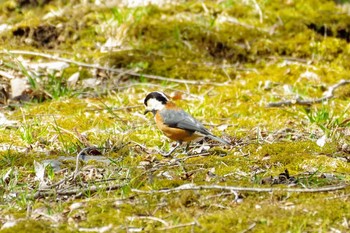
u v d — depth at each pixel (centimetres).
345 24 1712
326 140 1145
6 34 1672
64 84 1503
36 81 1488
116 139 1191
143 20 1688
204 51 1625
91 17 1712
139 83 1507
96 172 1021
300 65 1580
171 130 1130
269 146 1106
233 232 806
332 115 1280
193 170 1016
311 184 941
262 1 1784
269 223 819
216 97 1435
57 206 897
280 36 1677
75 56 1598
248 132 1238
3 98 1435
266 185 931
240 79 1538
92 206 886
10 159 1080
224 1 1780
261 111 1361
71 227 831
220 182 952
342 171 995
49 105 1381
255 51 1628
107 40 1664
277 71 1564
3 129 1245
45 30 1678
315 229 809
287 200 885
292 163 1030
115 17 1689
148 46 1630
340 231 807
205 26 1677
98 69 1542
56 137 1196
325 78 1534
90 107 1384
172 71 1555
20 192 952
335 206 857
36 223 831
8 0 1841
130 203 891
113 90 1484
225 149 1134
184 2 1781
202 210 869
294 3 1791
